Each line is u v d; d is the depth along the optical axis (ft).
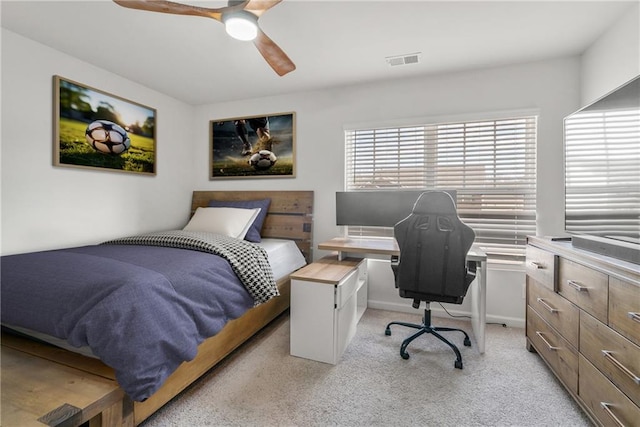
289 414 4.90
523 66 8.26
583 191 5.51
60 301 4.34
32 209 7.18
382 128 9.62
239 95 10.85
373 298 9.89
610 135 4.76
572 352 5.00
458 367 6.23
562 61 7.96
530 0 5.71
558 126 8.01
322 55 7.89
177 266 5.32
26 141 7.06
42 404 3.57
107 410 3.83
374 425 4.67
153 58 8.06
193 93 10.66
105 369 4.26
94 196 8.51
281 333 7.92
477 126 8.79
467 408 5.05
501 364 6.39
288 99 10.69
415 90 9.24
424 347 7.16
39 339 4.89
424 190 9.07
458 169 8.95
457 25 6.54
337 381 5.79
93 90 8.41
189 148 11.83
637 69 5.79
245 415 4.87
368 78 9.34
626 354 3.76
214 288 5.58
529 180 8.36
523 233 8.37
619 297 3.88
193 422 4.71
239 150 11.38
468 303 9.00
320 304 6.47
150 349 4.07
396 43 7.29
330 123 10.20
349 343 7.32
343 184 10.09
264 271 6.94
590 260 4.49
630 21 5.95
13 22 6.44
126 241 7.47
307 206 10.35
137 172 9.71
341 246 8.00
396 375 6.00
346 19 6.32
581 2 5.76
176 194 11.26
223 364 6.38
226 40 7.18
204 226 9.58
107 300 4.11
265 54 5.96
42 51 7.31
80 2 5.79
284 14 6.14
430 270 6.28
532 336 6.72
